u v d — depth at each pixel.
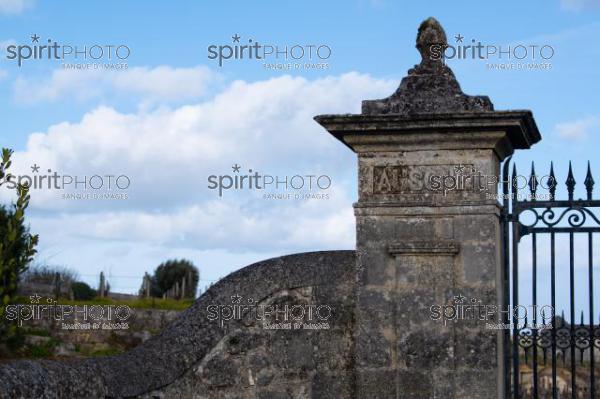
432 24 6.73
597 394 11.63
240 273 6.88
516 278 6.70
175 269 33.59
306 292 6.80
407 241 6.53
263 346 6.75
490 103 6.54
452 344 6.39
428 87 6.61
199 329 6.73
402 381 6.45
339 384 6.68
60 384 5.66
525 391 11.74
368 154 6.65
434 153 6.53
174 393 6.62
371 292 6.57
